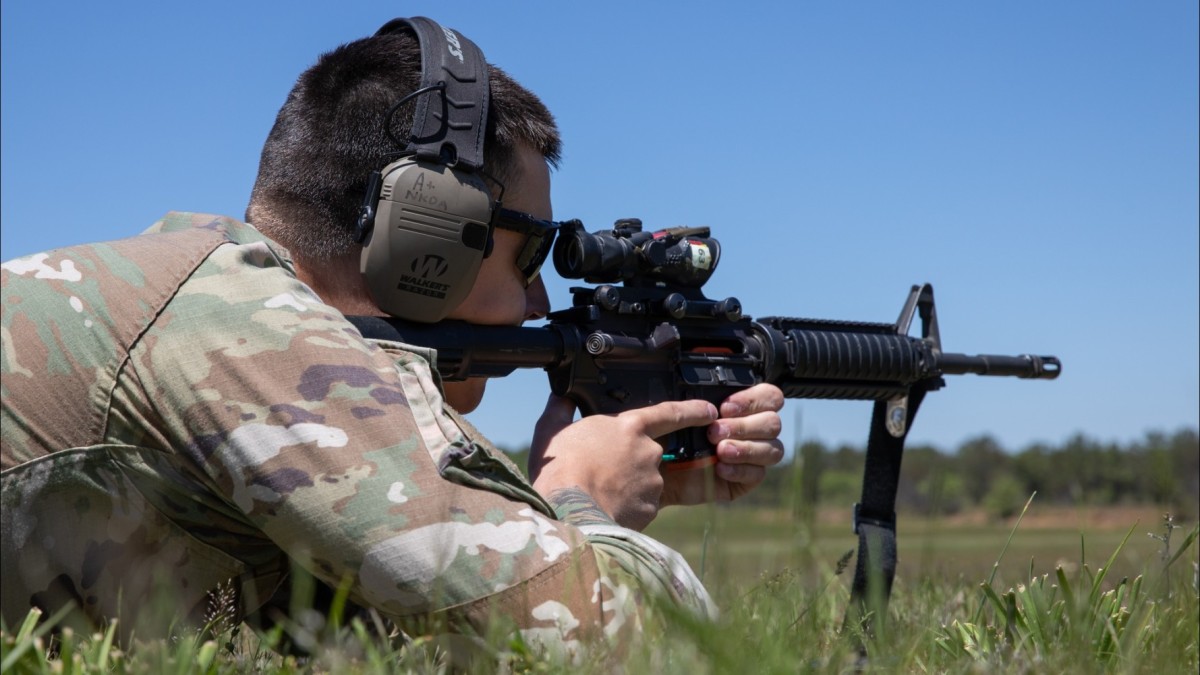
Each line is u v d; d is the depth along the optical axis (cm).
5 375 184
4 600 185
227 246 196
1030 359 412
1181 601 223
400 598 175
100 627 194
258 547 202
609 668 169
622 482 249
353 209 237
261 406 179
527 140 260
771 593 208
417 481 178
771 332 332
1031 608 211
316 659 180
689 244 303
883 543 329
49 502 184
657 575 192
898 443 349
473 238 239
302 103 244
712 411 285
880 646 193
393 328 238
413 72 239
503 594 175
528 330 268
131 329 185
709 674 152
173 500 189
